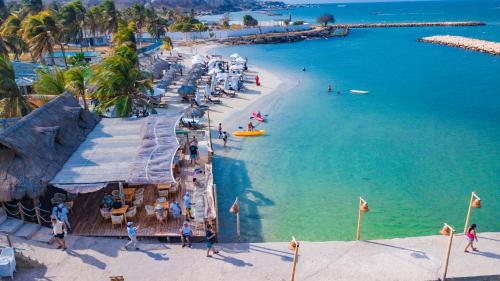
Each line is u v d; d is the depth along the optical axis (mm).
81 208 24672
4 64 32688
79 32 94000
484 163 35562
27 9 101438
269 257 20469
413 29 178250
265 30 151750
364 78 73312
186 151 35156
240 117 48438
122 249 20609
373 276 18938
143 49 99688
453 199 29438
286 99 57500
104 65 39250
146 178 22219
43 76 37500
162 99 54469
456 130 44469
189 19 161000
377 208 28234
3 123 27156
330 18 189500
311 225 26141
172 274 18891
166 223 23312
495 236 22312
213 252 20625
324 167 34812
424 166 34969
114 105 38344
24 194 19859
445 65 87500
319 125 45969
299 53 110062
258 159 36344
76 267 18922
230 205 28438
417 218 27062
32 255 19453
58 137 25141
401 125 46219
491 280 19031
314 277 18891
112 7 102000
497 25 189625
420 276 18922
